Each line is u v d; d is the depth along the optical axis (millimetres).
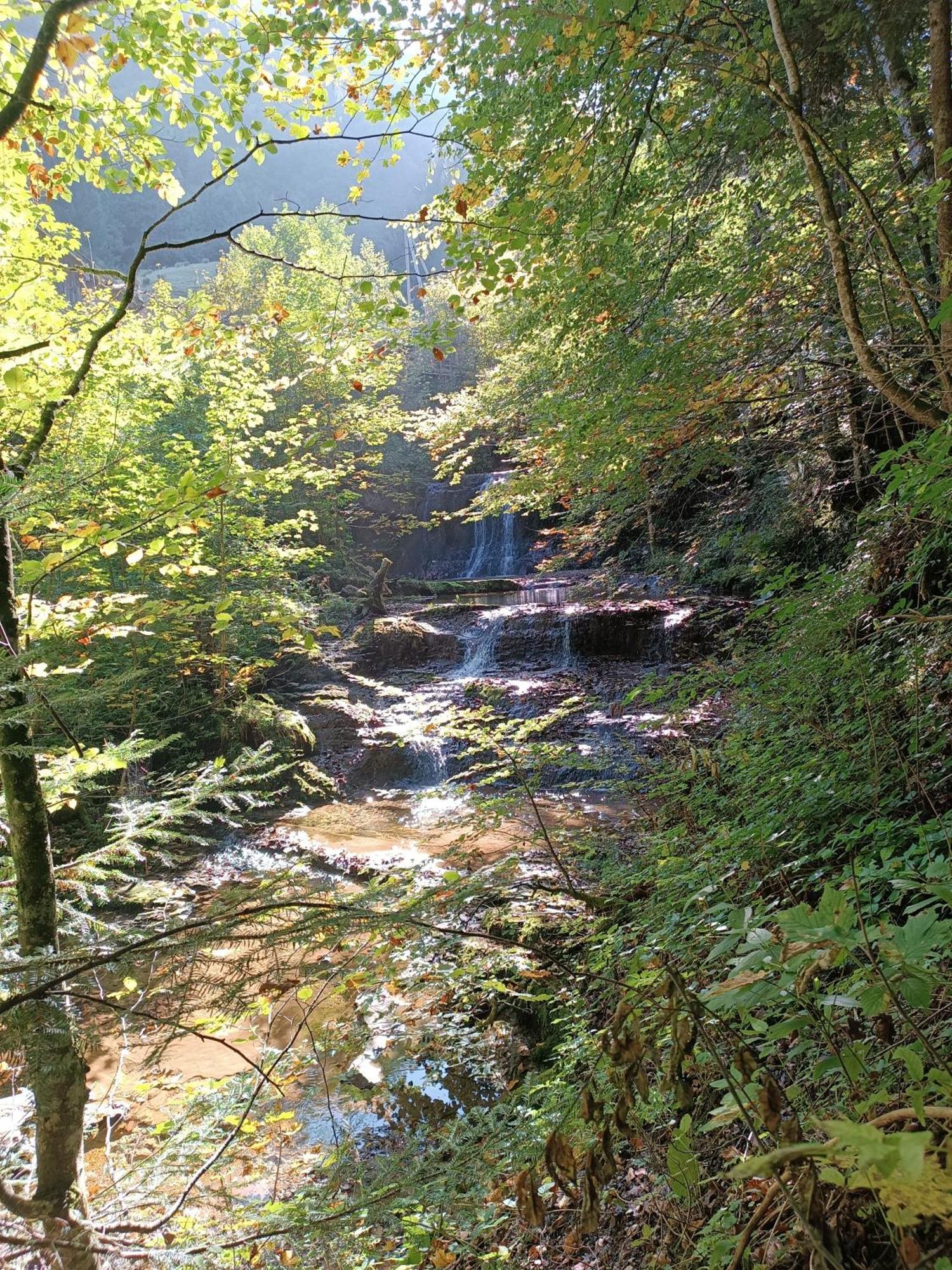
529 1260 2297
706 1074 1947
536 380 6039
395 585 17922
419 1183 1799
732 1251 1519
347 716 11062
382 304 3658
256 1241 1804
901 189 4105
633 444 4801
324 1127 3562
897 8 3750
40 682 1915
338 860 7551
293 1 3559
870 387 4492
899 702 3352
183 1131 2240
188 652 9422
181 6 3812
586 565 17469
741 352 4703
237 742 10023
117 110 4133
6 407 3287
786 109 3107
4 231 4383
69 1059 1179
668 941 2977
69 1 1994
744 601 10750
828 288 4523
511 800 4543
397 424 13438
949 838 2195
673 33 3447
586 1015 3520
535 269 4270
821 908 1111
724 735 4871
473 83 3850
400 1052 3811
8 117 2035
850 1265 1134
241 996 1204
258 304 20875
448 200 3975
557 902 4609
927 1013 1585
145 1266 1531
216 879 7070
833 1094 1652
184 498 2551
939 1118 1060
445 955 3727
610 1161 1130
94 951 1310
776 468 6676
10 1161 1812
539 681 10922
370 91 3918
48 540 2758
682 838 4227
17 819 1944
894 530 4031
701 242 5254
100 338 2369
